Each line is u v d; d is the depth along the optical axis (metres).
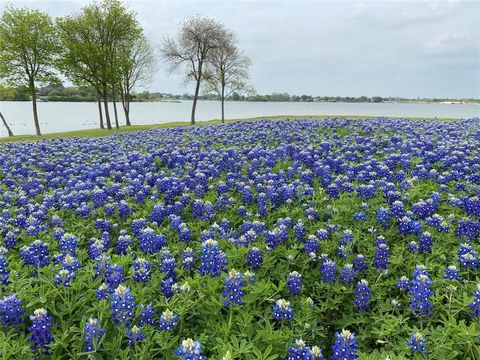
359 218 8.46
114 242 8.67
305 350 4.32
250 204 10.50
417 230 7.64
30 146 22.53
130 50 58.62
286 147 16.50
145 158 16.34
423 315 5.42
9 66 45.84
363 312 5.76
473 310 5.19
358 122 26.36
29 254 6.73
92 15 50.44
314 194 10.68
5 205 11.01
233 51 57.19
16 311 4.93
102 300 5.14
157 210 9.39
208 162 14.89
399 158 13.65
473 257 6.23
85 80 52.19
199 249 7.55
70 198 10.91
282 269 6.86
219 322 5.11
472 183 10.99
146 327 4.86
